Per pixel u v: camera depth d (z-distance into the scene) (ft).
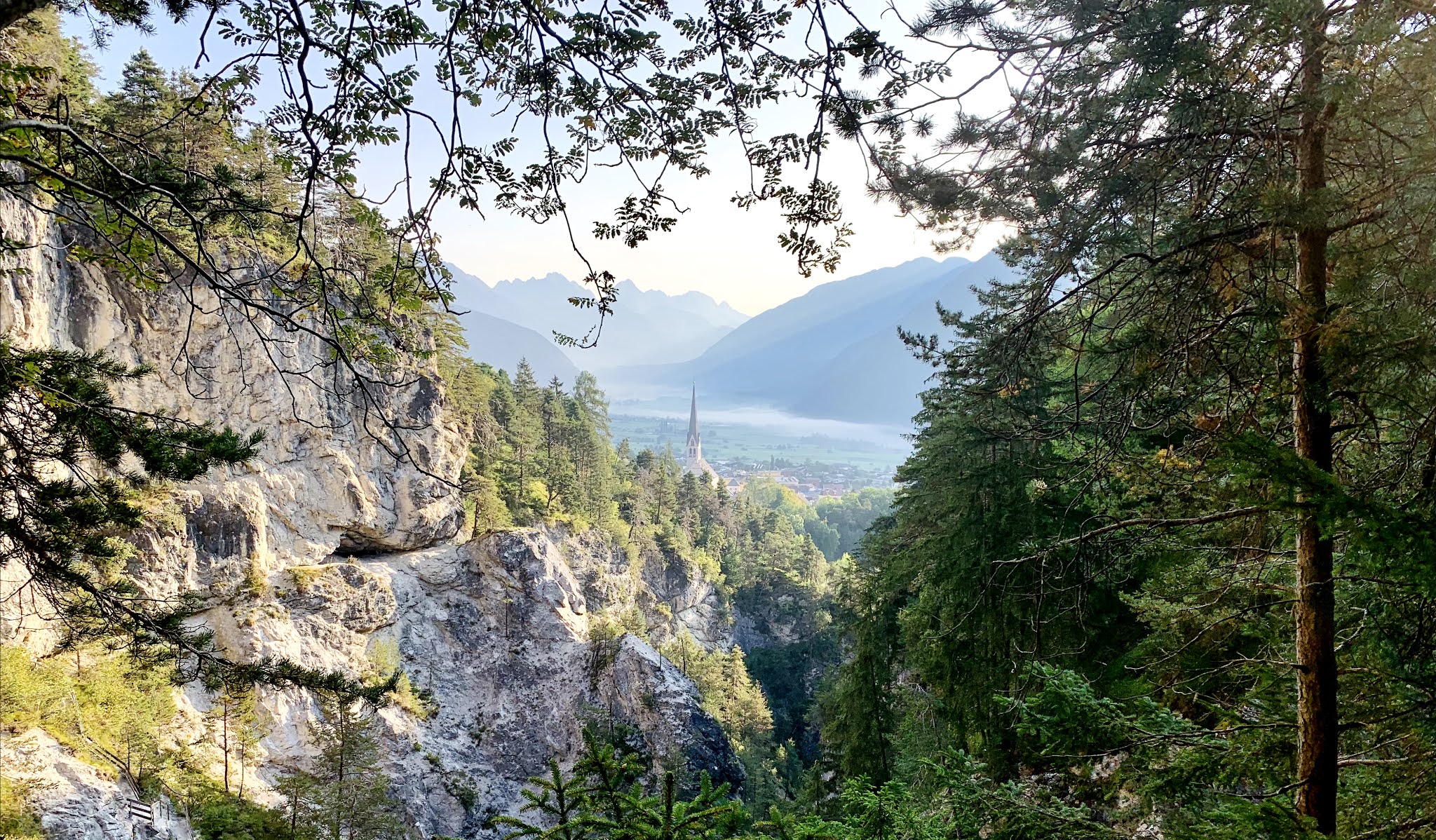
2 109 15.72
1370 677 19.94
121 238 17.15
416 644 139.44
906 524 66.69
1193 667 27.45
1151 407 21.16
